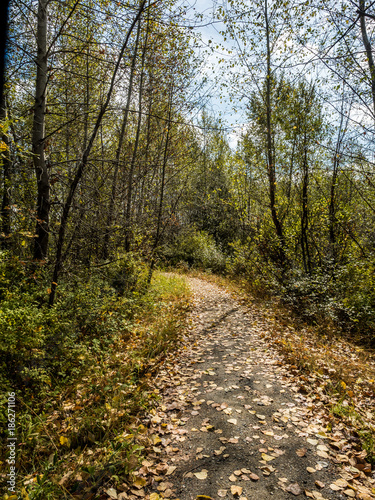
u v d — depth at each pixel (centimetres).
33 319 388
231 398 377
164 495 235
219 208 2092
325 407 350
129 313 697
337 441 289
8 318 359
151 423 328
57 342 438
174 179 1259
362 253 890
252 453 277
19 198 548
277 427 314
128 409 345
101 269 759
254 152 1088
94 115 786
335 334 677
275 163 1024
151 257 1040
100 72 796
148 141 1039
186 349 562
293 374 439
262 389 398
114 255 809
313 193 1048
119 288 788
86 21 624
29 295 461
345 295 786
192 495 235
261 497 229
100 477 248
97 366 444
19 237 487
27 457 275
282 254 996
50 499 223
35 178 573
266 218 1105
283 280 937
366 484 239
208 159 2036
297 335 632
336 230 958
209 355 531
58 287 568
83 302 574
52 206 627
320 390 387
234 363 490
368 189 919
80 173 543
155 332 594
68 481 245
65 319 498
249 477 249
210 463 267
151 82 880
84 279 665
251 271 1180
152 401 370
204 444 293
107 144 1044
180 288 1105
